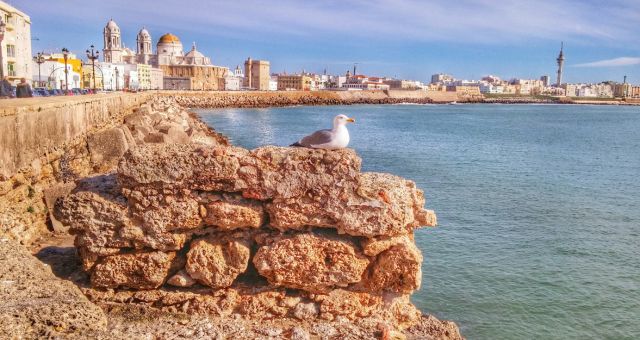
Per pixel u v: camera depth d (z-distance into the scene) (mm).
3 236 10008
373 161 47500
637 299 15219
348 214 8594
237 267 8805
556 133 88750
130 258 8828
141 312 8617
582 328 13375
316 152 8688
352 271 8797
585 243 20703
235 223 8719
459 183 34969
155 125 34812
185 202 8641
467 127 99750
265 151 8727
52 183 15492
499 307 14336
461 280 16188
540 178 38219
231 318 8750
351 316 8938
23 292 6570
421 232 21484
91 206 8789
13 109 12570
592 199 29984
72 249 11086
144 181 8586
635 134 88188
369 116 134250
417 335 9195
